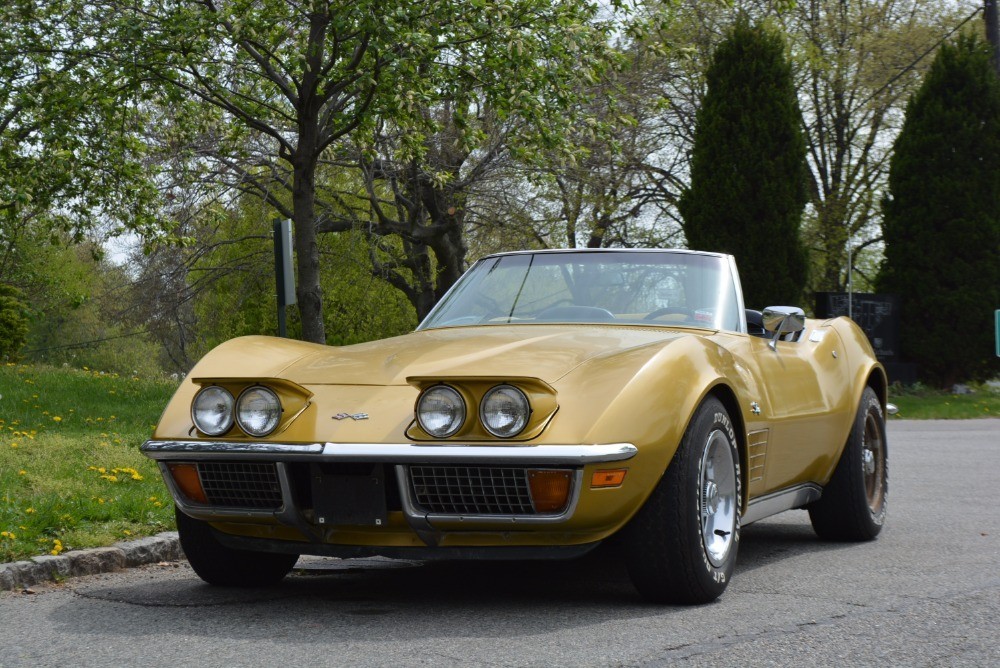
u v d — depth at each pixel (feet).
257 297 84.12
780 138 64.75
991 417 54.49
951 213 65.00
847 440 18.70
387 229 72.18
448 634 11.76
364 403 12.83
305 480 13.04
